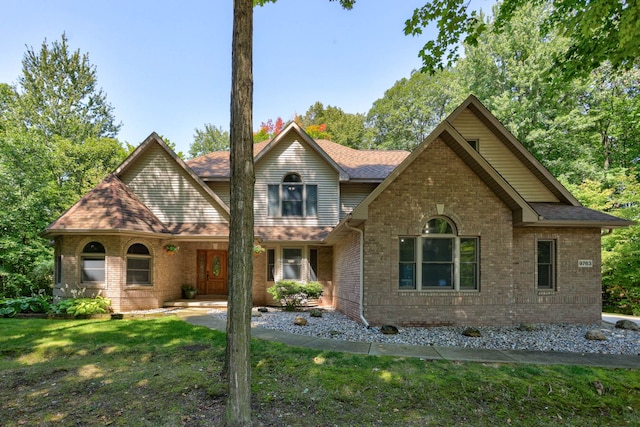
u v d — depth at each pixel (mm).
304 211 15711
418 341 8703
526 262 11352
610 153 23828
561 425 4926
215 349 7785
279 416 4883
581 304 11328
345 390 5719
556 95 8914
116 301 12828
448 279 10594
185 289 16016
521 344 8492
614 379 6230
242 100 4930
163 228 14234
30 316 11852
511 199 10273
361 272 10469
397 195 10508
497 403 5461
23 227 18328
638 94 20156
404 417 4980
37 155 19281
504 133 12781
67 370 6645
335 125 41844
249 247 4828
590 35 6895
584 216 11438
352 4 7465
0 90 29656
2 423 4656
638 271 16469
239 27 5012
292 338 8852
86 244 13109
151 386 5789
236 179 4840
